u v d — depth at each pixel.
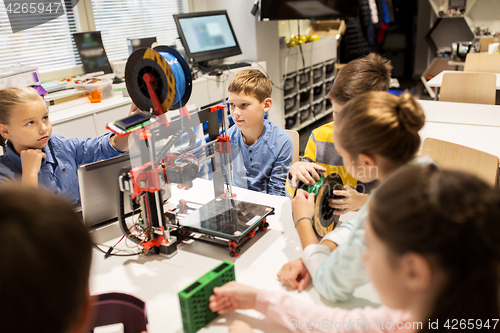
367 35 5.45
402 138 0.83
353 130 0.85
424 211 0.48
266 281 1.03
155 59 1.09
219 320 0.89
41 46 3.05
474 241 0.46
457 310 0.49
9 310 0.37
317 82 4.92
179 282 1.05
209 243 1.22
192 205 1.42
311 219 1.10
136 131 1.07
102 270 1.12
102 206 1.32
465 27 5.71
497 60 3.55
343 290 0.89
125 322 0.84
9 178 1.49
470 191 0.48
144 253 1.20
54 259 0.38
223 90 3.57
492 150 2.01
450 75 3.20
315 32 5.33
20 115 1.36
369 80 1.30
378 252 0.55
